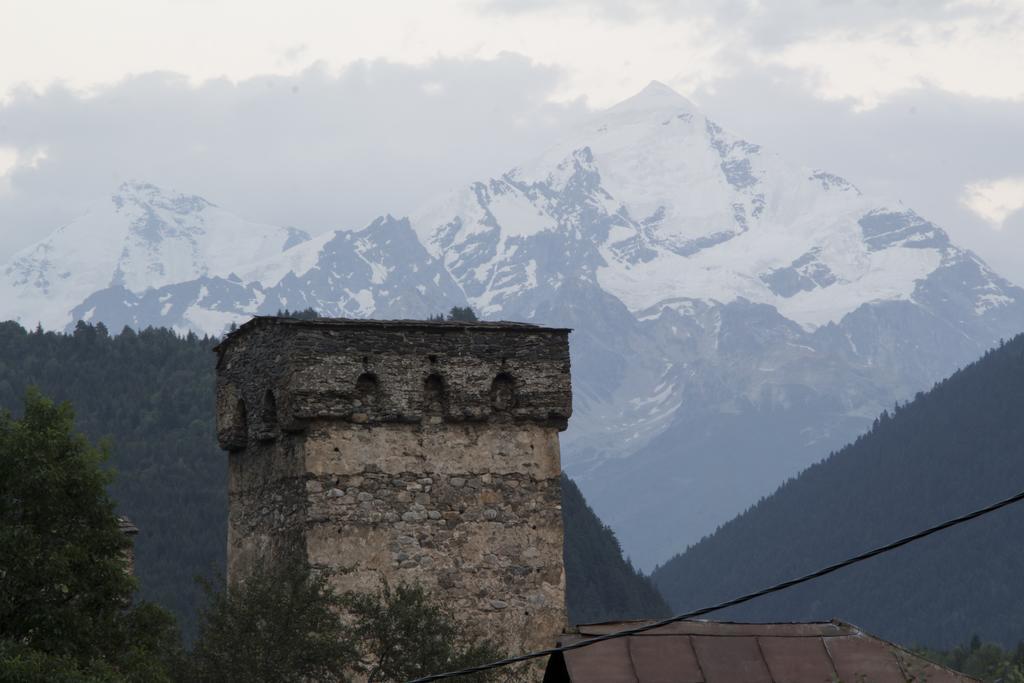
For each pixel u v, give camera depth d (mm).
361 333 115750
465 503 116688
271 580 109188
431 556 115062
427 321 120000
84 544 94938
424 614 109188
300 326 114188
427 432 116688
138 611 98625
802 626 94500
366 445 115000
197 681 104188
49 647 91375
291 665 104562
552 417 119812
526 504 118375
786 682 89625
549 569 118188
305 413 113062
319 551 112562
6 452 94312
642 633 91750
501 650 114000
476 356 118375
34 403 98438
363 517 113938
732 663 90375
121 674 91938
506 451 118562
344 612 111125
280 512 116938
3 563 91188
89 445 98812
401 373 116250
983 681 92500
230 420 124688
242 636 105438
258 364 120500
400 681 107188
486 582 116125
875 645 93250
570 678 88188
